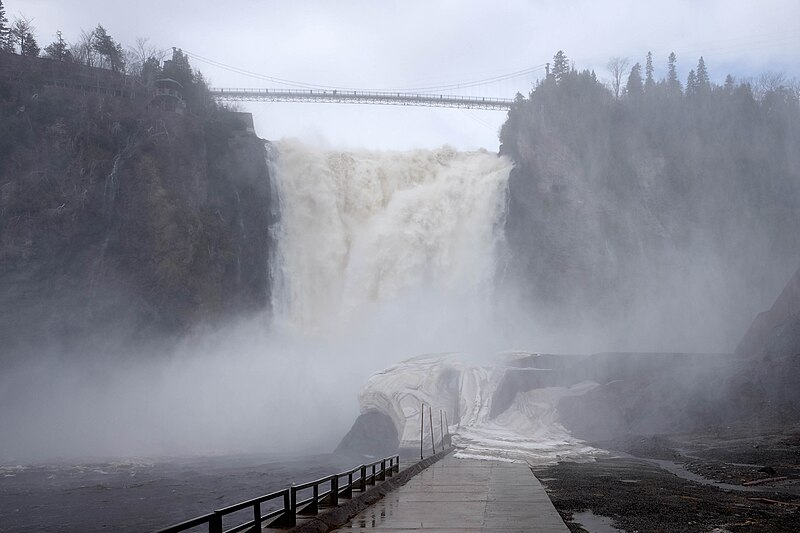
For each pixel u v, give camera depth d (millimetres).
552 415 60125
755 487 28688
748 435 47125
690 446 45875
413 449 55094
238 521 33625
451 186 109312
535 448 48562
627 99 130000
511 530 16172
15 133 87125
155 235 87938
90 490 43812
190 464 57750
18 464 58000
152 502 39375
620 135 117625
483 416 60156
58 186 86125
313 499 17125
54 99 91500
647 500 24078
